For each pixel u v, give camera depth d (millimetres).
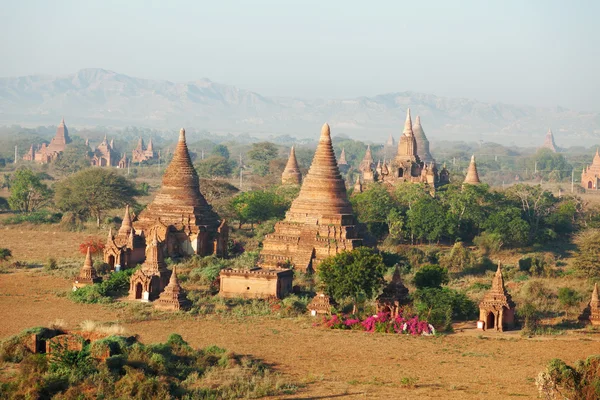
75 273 108312
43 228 168250
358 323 82438
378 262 90188
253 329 80250
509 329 83188
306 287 103812
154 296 94938
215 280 102188
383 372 64812
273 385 59781
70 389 54781
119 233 123688
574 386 55312
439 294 87188
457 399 56875
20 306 88625
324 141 122750
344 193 122500
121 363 60250
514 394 58219
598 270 113375
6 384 55844
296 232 119375
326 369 65625
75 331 66938
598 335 80000
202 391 57156
